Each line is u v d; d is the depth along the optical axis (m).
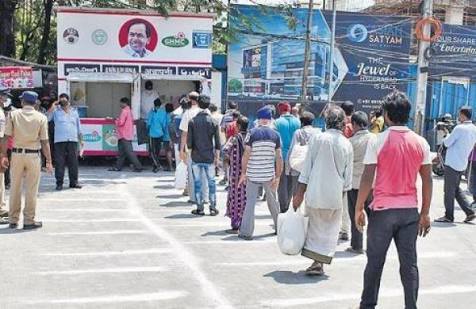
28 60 26.05
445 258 8.21
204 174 10.48
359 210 5.54
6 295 6.01
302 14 25.56
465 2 34.69
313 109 25.69
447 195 10.69
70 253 7.70
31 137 8.93
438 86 27.22
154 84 19.08
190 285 6.51
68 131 12.88
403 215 5.31
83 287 6.33
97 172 16.30
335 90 26.36
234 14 24.25
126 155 16.81
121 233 8.93
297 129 10.34
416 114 20.22
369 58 26.48
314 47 25.81
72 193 12.58
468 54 27.27
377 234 5.38
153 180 14.94
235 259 7.66
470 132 10.54
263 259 7.71
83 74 17.48
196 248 8.16
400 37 26.56
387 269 7.52
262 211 11.23
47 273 6.79
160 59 17.81
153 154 16.70
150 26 17.69
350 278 6.96
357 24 26.27
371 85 26.58
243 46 25.16
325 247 6.89
